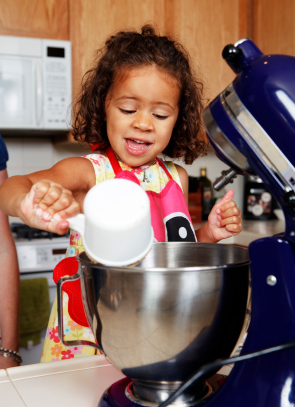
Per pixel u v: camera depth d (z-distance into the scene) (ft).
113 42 2.88
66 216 1.25
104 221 1.11
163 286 1.18
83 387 1.66
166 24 6.86
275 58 1.27
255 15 7.33
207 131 1.41
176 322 1.20
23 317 5.64
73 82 6.42
